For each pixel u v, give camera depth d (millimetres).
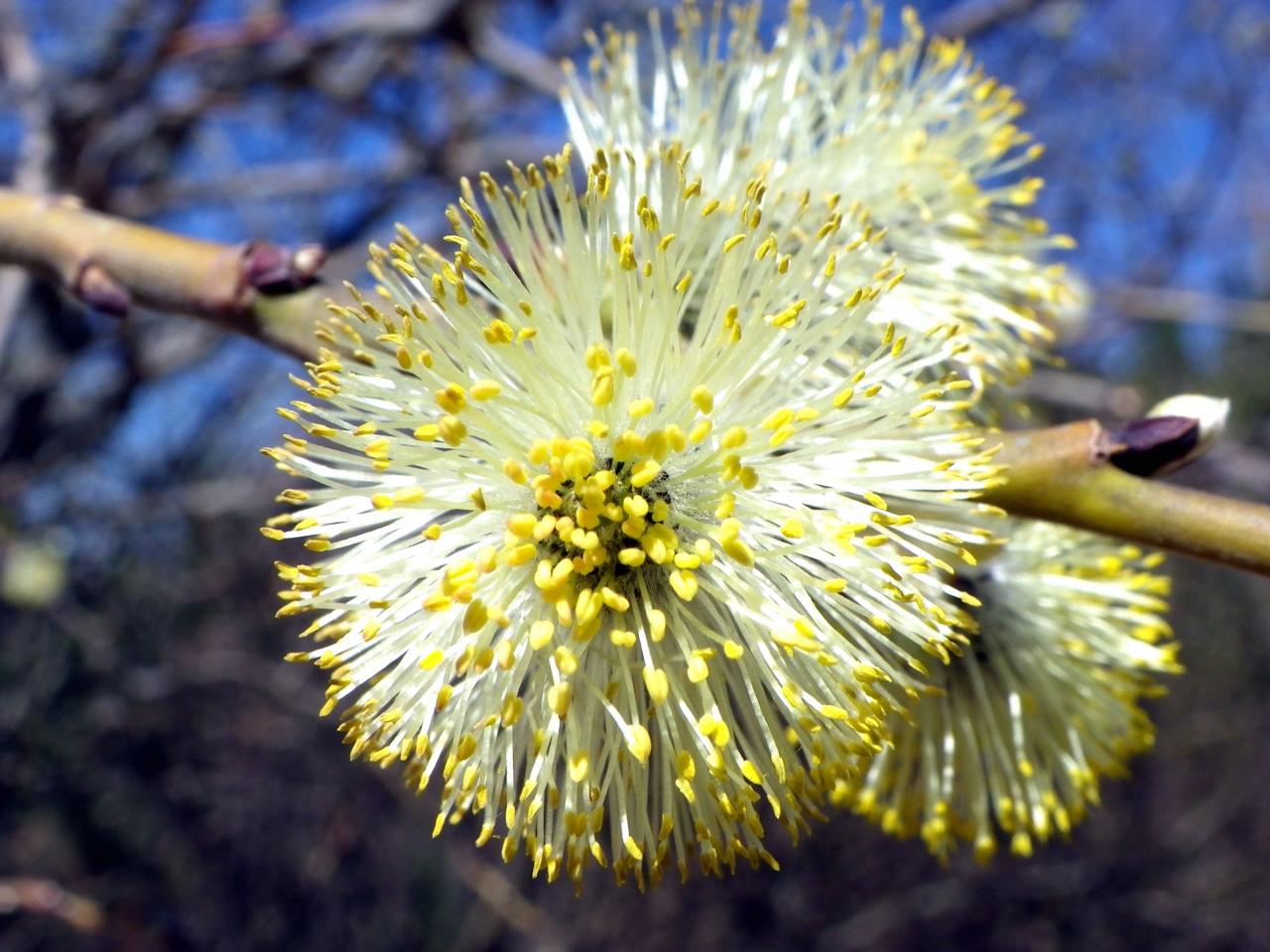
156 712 159
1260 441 153
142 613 159
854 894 224
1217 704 251
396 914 188
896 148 51
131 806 162
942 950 229
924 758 50
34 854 155
